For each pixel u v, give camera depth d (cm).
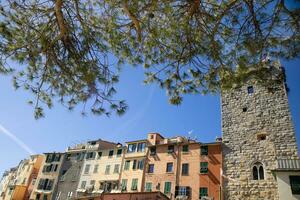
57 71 970
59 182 5041
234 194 2673
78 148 5472
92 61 953
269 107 2958
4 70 870
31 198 5134
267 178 2564
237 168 2794
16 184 6094
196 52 962
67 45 923
